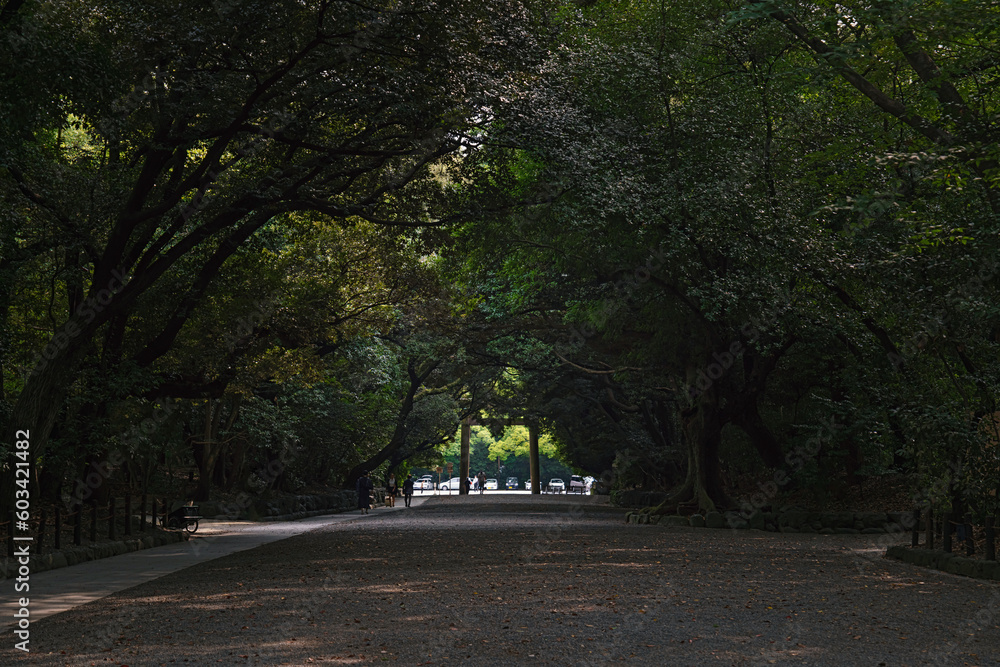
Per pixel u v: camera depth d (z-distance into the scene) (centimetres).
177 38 1870
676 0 2645
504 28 2000
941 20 1673
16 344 2691
